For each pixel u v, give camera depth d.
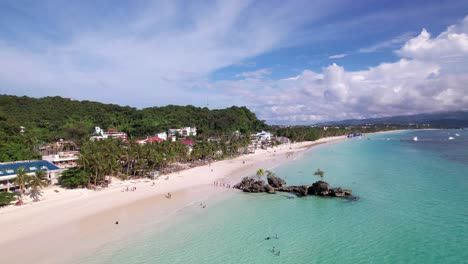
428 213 63.88
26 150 112.25
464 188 83.12
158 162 112.50
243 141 197.38
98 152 94.38
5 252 47.62
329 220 62.03
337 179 100.94
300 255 47.25
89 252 48.00
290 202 76.06
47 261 45.09
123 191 84.25
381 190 84.06
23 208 67.81
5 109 199.62
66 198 75.94
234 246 50.50
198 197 80.56
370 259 45.72
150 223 60.66
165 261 45.38
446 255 46.22
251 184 89.25
